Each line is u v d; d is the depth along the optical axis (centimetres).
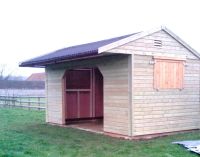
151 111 1076
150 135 1074
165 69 1121
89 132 1180
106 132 1132
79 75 1506
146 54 1066
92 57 1149
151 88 1078
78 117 1503
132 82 1028
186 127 1183
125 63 1048
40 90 3572
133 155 811
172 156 797
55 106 1428
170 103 1133
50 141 1002
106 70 1127
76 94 1497
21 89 3794
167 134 1121
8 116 1734
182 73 1173
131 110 1027
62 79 1384
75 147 911
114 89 1093
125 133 1046
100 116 1565
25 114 1847
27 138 1052
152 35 1085
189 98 1194
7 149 863
